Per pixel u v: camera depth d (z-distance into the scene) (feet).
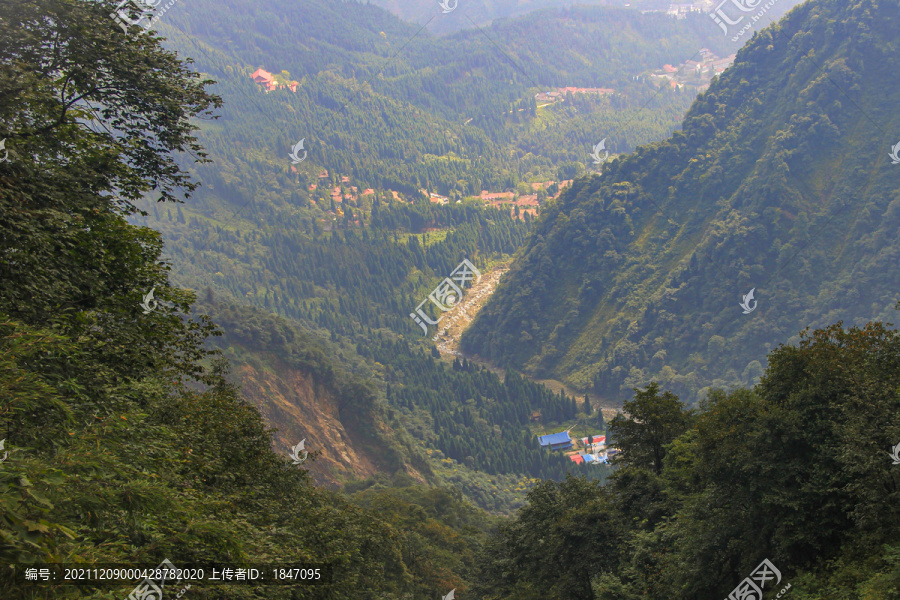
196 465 66.03
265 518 80.59
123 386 58.03
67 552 31.96
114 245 67.97
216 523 49.55
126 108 74.43
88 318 61.31
